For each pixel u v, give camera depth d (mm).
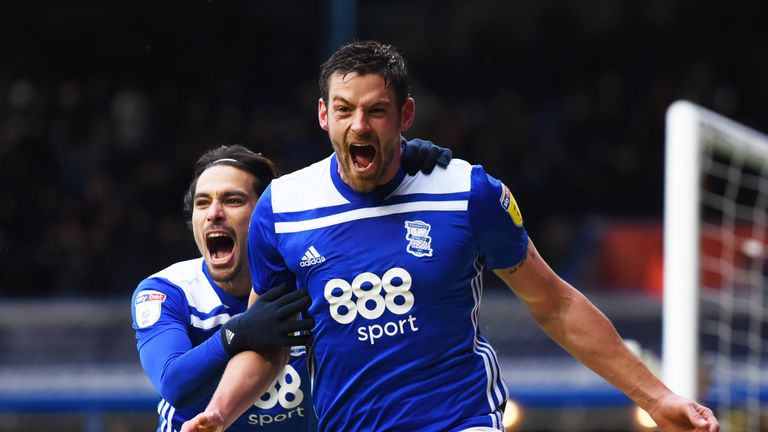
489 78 56219
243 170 14156
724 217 40750
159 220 47719
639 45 56094
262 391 12414
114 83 54812
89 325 38531
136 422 32312
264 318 12273
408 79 11883
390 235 11977
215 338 12586
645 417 25484
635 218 49000
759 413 29453
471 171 12227
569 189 49094
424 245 11961
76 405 31891
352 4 53406
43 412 31922
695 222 18656
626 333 37688
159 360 13266
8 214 47125
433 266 11938
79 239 46094
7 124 51750
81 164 49531
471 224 12078
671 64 55688
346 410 12102
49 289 45125
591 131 52469
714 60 55562
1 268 45281
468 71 56219
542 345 35500
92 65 55250
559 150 50625
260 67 55719
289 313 12258
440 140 50219
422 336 11945
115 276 45469
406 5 60594
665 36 56188
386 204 12062
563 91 55906
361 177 11797
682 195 18750
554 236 45906
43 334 37844
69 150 50219
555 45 56219
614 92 54688
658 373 23422
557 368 32969
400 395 11961
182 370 12672
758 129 53875
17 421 32156
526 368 33094
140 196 48000
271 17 58062
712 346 35156
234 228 14016
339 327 12000
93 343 36969
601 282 43625
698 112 19250
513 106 52500
